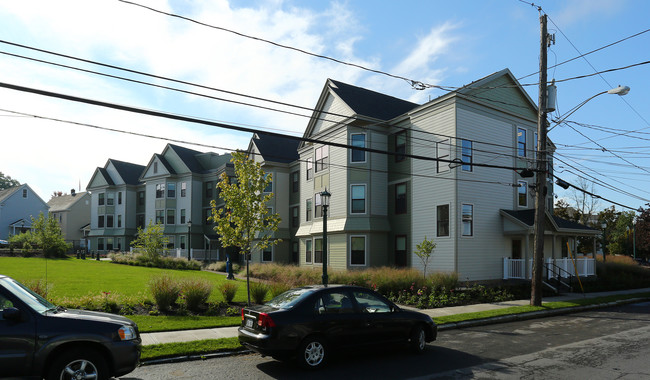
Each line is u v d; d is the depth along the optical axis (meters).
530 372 7.93
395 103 29.97
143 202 51.09
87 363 6.29
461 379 7.52
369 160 25.91
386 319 9.02
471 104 23.06
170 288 13.66
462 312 14.84
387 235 26.14
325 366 8.39
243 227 14.53
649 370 8.02
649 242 44.41
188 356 8.84
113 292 15.44
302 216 31.52
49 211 63.31
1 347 5.82
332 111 28.20
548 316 15.42
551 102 17.12
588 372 7.90
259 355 9.24
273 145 37.19
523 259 22.98
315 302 8.44
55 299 12.80
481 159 23.20
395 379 7.51
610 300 19.11
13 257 34.50
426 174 23.80
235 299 15.77
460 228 21.86
